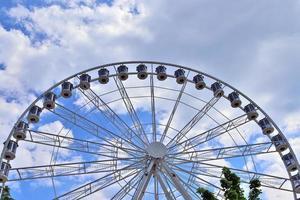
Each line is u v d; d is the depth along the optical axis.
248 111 43.75
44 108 42.03
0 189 34.53
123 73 44.59
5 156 38.56
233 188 28.17
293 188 40.12
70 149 39.09
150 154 39.44
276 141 42.47
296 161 40.94
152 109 42.16
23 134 39.72
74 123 40.50
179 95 43.41
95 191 37.66
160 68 46.06
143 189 36.97
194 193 38.25
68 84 43.44
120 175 38.47
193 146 40.12
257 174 39.25
